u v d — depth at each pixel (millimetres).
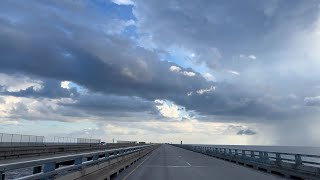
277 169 22688
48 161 8609
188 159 41688
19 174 23047
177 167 27875
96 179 13820
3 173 6516
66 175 10406
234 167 29000
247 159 30875
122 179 18516
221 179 19047
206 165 31016
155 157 45688
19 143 50094
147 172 22875
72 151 56562
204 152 62188
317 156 17234
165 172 23016
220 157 45531
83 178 12242
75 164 11695
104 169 17000
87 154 13250
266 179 19516
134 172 22859
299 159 19719
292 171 20344
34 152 40906
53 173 9086
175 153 62906
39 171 8984
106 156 18344
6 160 32594
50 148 46719
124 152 26609
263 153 26469
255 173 23438
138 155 39656
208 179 19000
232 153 38062
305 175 18844
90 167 13797
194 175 21141
